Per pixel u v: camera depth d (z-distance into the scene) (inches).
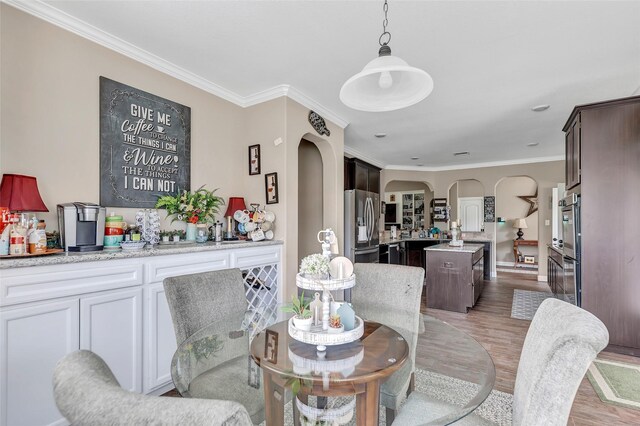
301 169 182.4
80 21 83.7
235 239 119.7
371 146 217.5
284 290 123.1
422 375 57.1
